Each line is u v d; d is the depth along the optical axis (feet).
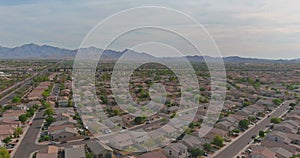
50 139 196.65
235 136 208.23
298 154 166.81
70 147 170.60
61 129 203.41
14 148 180.34
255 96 354.74
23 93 376.07
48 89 375.25
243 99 333.21
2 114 256.73
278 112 288.92
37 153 162.40
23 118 236.63
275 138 195.72
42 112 276.62
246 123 227.61
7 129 207.41
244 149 180.34
